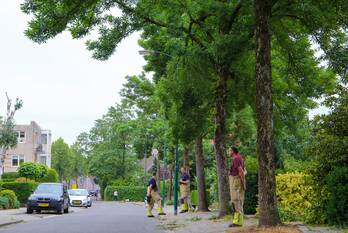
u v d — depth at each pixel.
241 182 15.45
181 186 29.55
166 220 21.81
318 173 14.50
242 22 18.50
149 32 21.83
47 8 15.12
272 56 22.44
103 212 34.88
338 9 14.60
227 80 20.83
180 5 18.97
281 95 23.59
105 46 18.89
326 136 14.53
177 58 20.66
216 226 16.12
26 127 85.00
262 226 12.84
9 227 19.19
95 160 94.50
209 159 55.19
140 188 86.75
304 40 19.72
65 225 19.59
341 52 16.61
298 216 16.45
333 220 13.34
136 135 67.81
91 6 16.17
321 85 21.12
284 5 16.30
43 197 31.81
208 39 20.33
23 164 60.66
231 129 31.33
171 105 23.80
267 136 12.97
